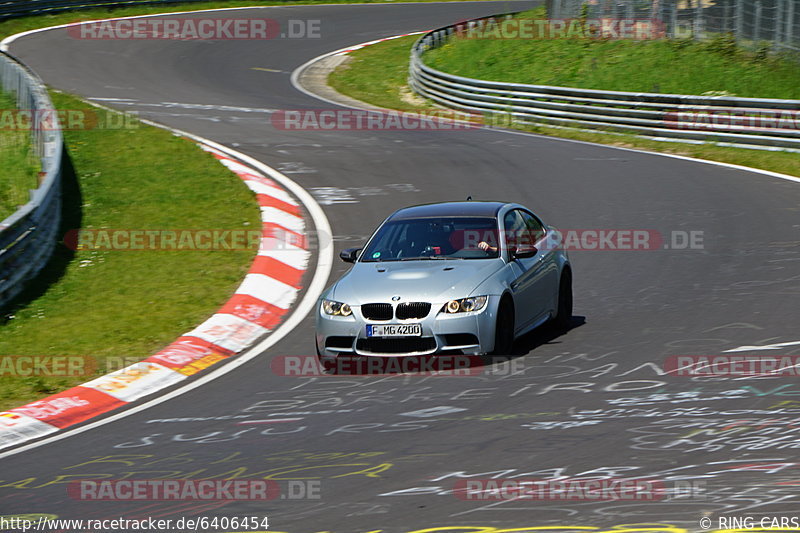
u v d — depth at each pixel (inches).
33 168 2854.3
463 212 1510.8
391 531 781.3
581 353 1338.6
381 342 1314.0
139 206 2522.1
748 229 2073.1
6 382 1392.7
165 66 5536.4
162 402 1274.6
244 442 1069.1
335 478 922.7
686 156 3056.1
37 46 5895.7
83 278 1989.4
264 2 7687.0
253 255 2087.8
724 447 927.0
